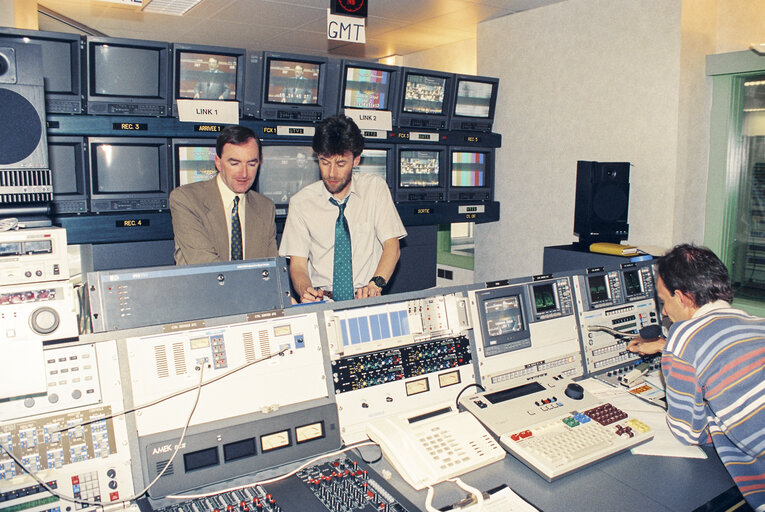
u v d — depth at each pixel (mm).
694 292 1666
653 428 1768
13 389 1238
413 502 1370
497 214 4281
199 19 4352
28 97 1302
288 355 1600
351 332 1718
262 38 5074
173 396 1433
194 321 1503
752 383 1486
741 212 3523
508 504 1366
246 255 2371
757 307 3500
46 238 1267
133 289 1450
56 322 1276
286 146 3289
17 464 1254
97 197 2869
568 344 2193
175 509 1318
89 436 1329
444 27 4551
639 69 3346
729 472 1529
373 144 3547
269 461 1499
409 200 3762
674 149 3223
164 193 3029
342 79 3344
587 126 3650
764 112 3373
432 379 1817
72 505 1297
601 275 2391
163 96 2902
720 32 3410
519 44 4051
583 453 1565
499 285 2059
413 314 1836
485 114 4105
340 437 1622
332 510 1312
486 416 1721
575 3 3650
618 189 3238
